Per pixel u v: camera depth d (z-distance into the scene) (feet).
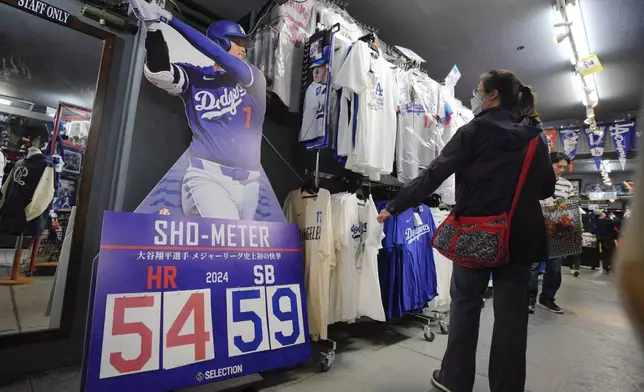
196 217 5.03
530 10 9.99
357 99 6.44
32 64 5.13
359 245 7.00
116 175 5.34
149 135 5.98
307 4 7.23
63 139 5.32
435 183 4.50
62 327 5.11
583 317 10.22
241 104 6.03
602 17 10.32
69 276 5.21
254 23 7.41
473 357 4.66
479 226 4.38
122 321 3.99
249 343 4.79
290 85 6.76
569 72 13.75
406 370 5.84
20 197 5.01
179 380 4.11
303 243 6.77
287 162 7.86
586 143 19.33
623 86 14.93
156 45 5.15
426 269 8.07
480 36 11.27
